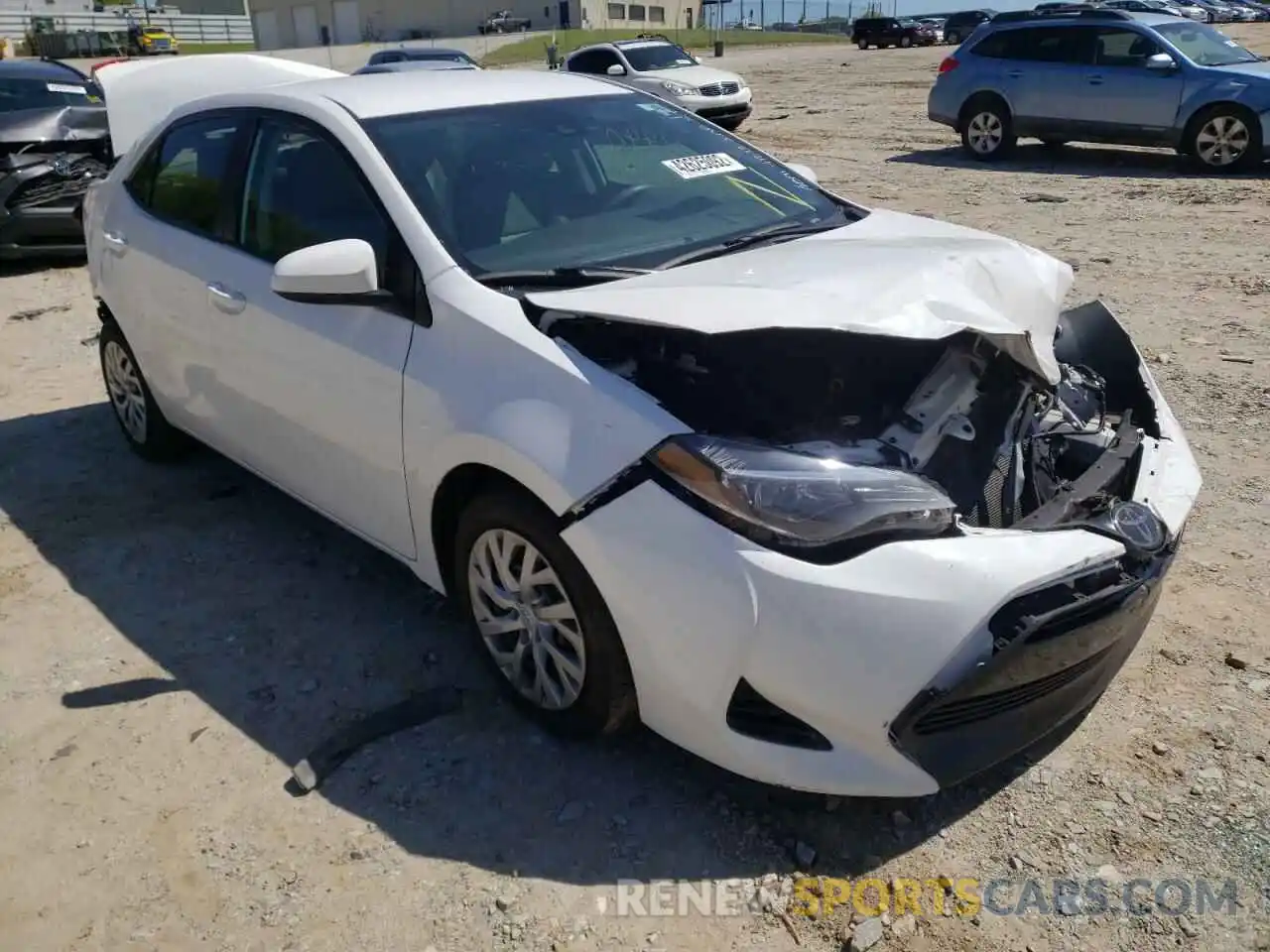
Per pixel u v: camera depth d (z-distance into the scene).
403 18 68.38
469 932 2.34
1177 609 3.35
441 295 2.91
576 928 2.33
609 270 2.97
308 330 3.28
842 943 2.29
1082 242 8.31
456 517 3.03
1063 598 2.33
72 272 8.88
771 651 2.28
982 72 12.95
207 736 3.00
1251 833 2.49
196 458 4.91
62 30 65.25
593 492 2.46
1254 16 39.28
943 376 2.72
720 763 2.47
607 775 2.77
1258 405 4.86
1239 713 2.87
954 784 2.53
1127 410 3.14
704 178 3.64
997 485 2.70
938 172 12.24
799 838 2.55
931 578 2.25
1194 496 2.84
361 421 3.13
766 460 2.36
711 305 2.50
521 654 2.89
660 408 2.48
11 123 8.75
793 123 17.62
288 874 2.51
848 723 2.29
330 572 3.85
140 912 2.43
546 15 66.31
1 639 3.51
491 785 2.75
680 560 2.34
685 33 65.69
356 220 3.21
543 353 2.64
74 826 2.68
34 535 4.21
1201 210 9.38
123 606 3.68
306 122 3.48
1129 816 2.56
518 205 3.22
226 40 75.56
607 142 3.61
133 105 6.25
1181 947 2.23
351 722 3.03
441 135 3.37
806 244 3.18
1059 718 2.56
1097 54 12.16
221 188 3.82
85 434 5.26
